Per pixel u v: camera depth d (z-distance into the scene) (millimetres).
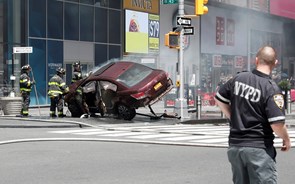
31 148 12359
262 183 4750
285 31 57438
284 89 28219
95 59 33656
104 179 8617
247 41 50656
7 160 10562
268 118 4719
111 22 35125
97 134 15844
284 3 55969
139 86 19562
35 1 29406
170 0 21156
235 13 48594
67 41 31484
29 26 29031
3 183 8289
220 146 12906
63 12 31219
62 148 12414
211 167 9836
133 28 36594
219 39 46219
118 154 11477
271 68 4914
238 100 4891
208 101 29422
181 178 8727
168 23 40531
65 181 8438
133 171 9367
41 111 26234
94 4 33594
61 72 20719
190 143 13484
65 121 19047
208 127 18781
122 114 20062
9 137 14727
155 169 9594
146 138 14773
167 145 13227
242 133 4824
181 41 20969
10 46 28344
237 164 4934
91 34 33375
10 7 28391
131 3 36438
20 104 22266
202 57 43750
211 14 45031
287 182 8469
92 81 20250
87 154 11438
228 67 47531
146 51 37969
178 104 21516
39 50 29578
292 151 12016
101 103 20203
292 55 57750
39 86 29453
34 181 8445
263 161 4746
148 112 25141
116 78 19891
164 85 20109
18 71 28547
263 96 4754
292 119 25641
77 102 20500
